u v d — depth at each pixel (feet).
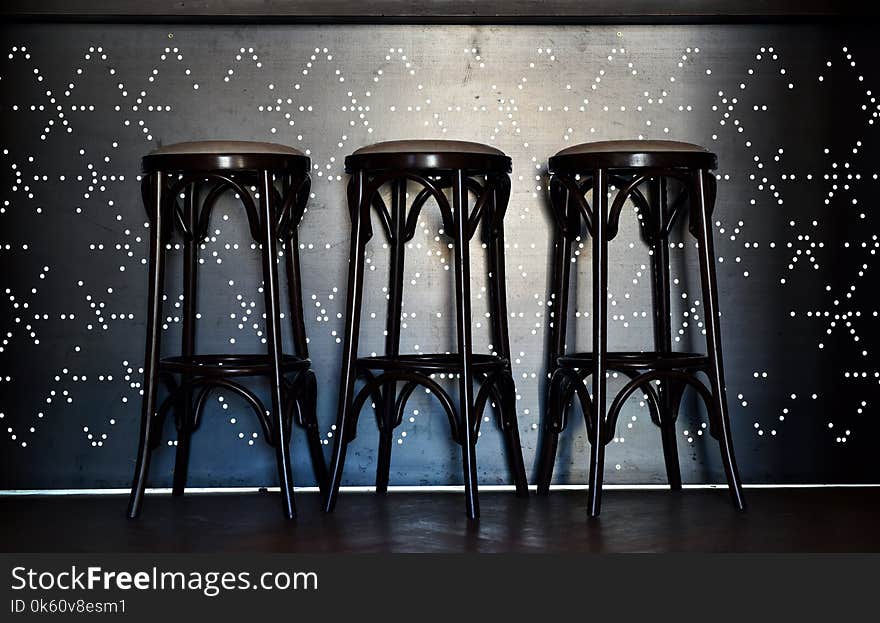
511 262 11.03
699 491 10.73
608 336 11.08
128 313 10.89
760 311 11.12
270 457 10.91
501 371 9.95
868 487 10.94
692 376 9.60
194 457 10.88
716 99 11.12
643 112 11.09
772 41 11.16
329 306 10.96
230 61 10.93
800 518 9.32
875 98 11.19
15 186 10.84
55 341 10.84
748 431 11.09
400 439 10.98
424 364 9.40
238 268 10.95
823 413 11.13
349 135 10.98
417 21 10.86
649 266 11.08
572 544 8.29
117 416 10.85
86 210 10.87
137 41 10.90
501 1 10.61
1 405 10.78
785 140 11.16
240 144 9.29
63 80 10.87
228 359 10.12
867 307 11.16
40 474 10.80
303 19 10.76
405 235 10.59
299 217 10.23
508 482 10.98
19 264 10.83
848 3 10.73
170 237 10.89
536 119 11.03
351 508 9.83
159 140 10.91
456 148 9.23
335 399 10.97
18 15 10.53
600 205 9.37
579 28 11.05
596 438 9.43
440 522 9.14
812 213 11.16
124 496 10.52
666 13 10.68
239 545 8.29
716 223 11.12
